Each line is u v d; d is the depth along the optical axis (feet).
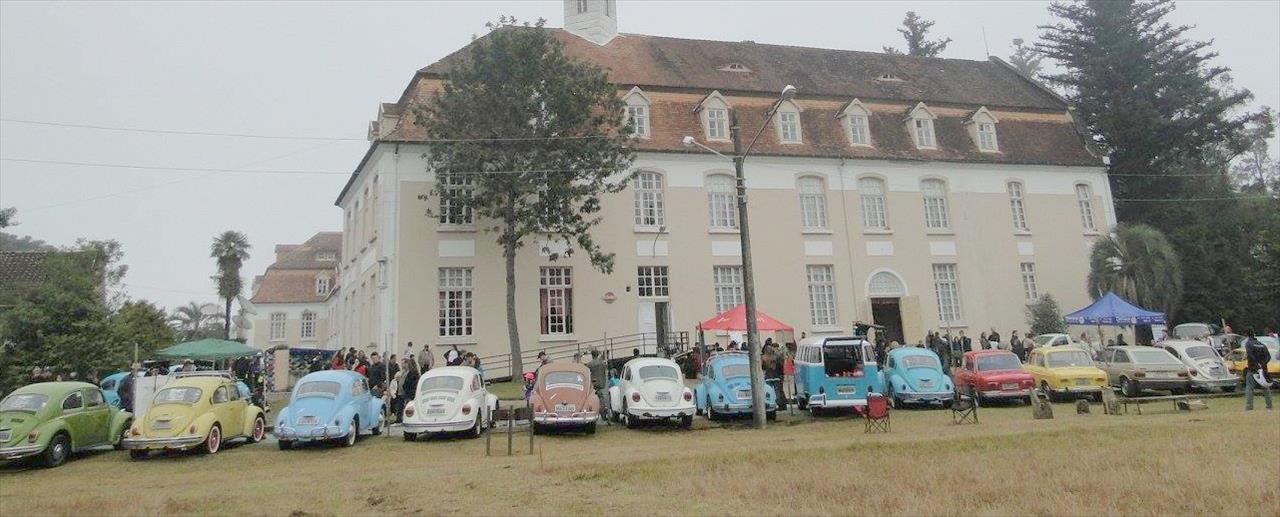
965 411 61.36
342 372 59.31
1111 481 29.35
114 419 55.67
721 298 106.83
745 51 129.80
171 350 81.10
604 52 119.55
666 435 57.82
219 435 54.13
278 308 207.51
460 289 96.17
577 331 98.73
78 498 32.96
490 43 85.51
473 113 84.64
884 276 113.60
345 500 30.32
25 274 127.34
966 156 120.67
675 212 106.42
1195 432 42.73
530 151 86.28
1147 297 109.19
